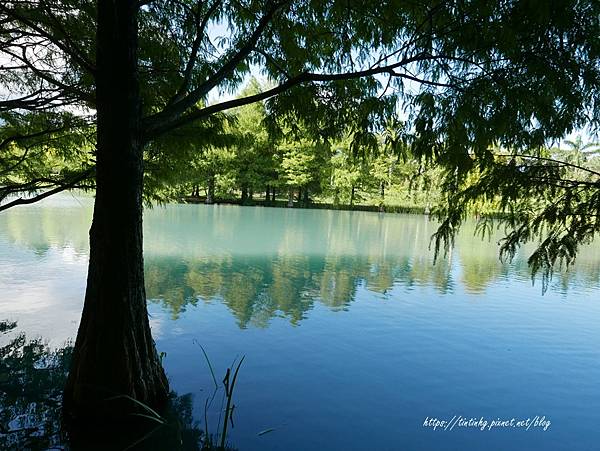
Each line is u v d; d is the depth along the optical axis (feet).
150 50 13.23
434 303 27.07
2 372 15.29
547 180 7.41
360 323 22.54
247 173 115.24
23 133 15.19
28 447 10.75
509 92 7.89
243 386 15.14
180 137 14.10
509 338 21.17
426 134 8.55
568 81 7.41
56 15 12.01
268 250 45.24
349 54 11.32
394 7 9.24
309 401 14.30
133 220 11.35
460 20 8.00
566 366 18.06
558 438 12.84
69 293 25.90
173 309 23.71
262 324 21.79
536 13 6.79
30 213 70.18
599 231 6.91
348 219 90.38
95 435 11.18
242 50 11.27
